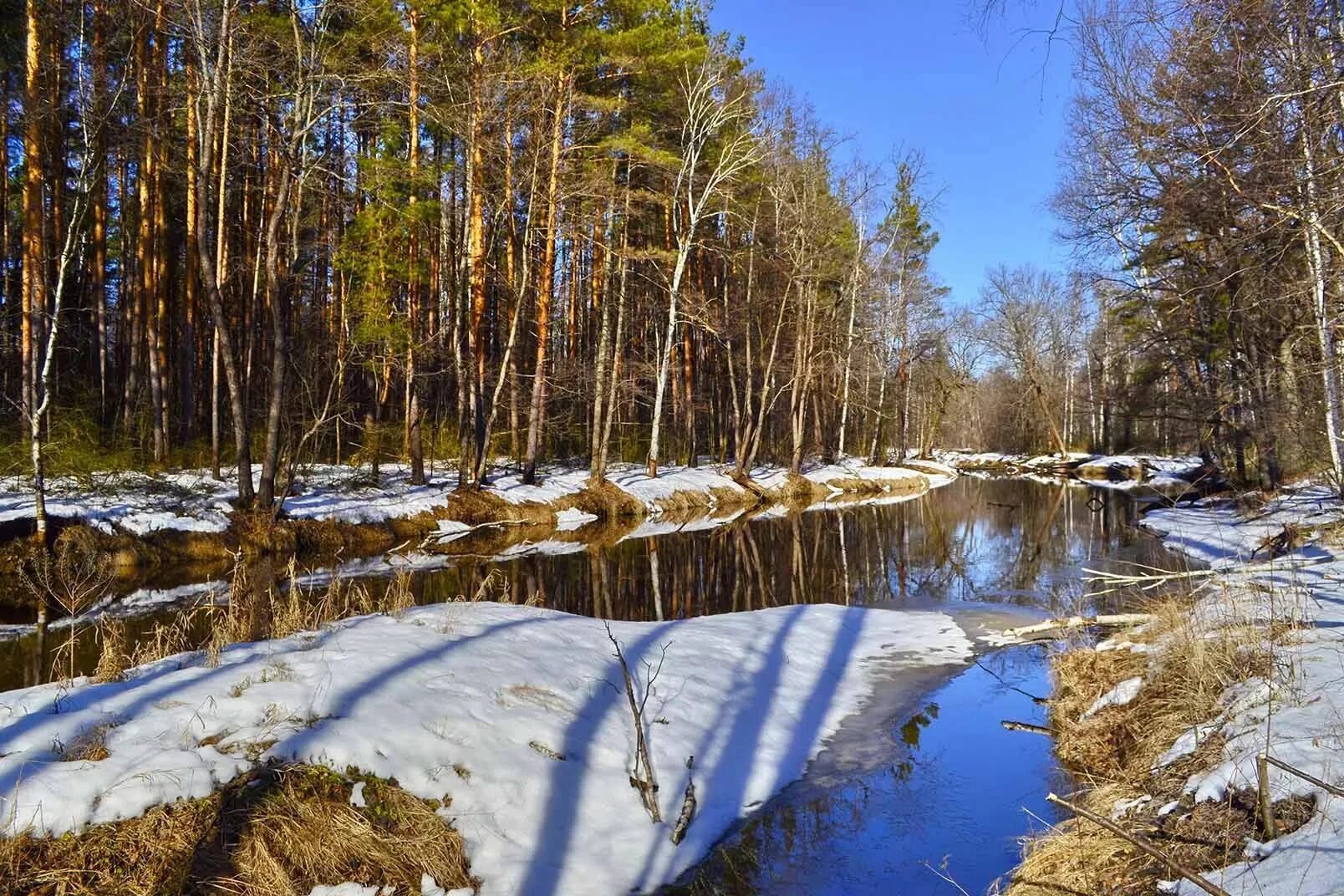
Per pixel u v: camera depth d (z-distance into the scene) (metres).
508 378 26.16
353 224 20.92
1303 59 5.89
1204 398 20.55
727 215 30.05
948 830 5.55
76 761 4.31
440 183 21.11
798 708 7.61
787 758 6.61
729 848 5.26
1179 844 4.28
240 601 9.30
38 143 14.87
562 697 6.37
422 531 18.02
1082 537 19.91
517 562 15.68
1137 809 4.95
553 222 21.61
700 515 24.62
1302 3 5.61
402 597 8.64
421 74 19.05
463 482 20.75
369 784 4.69
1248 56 5.98
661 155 22.66
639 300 31.75
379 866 4.32
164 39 18.48
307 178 17.59
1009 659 9.62
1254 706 5.39
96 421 18.84
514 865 4.64
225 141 16.84
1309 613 7.45
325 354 20.62
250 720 4.94
